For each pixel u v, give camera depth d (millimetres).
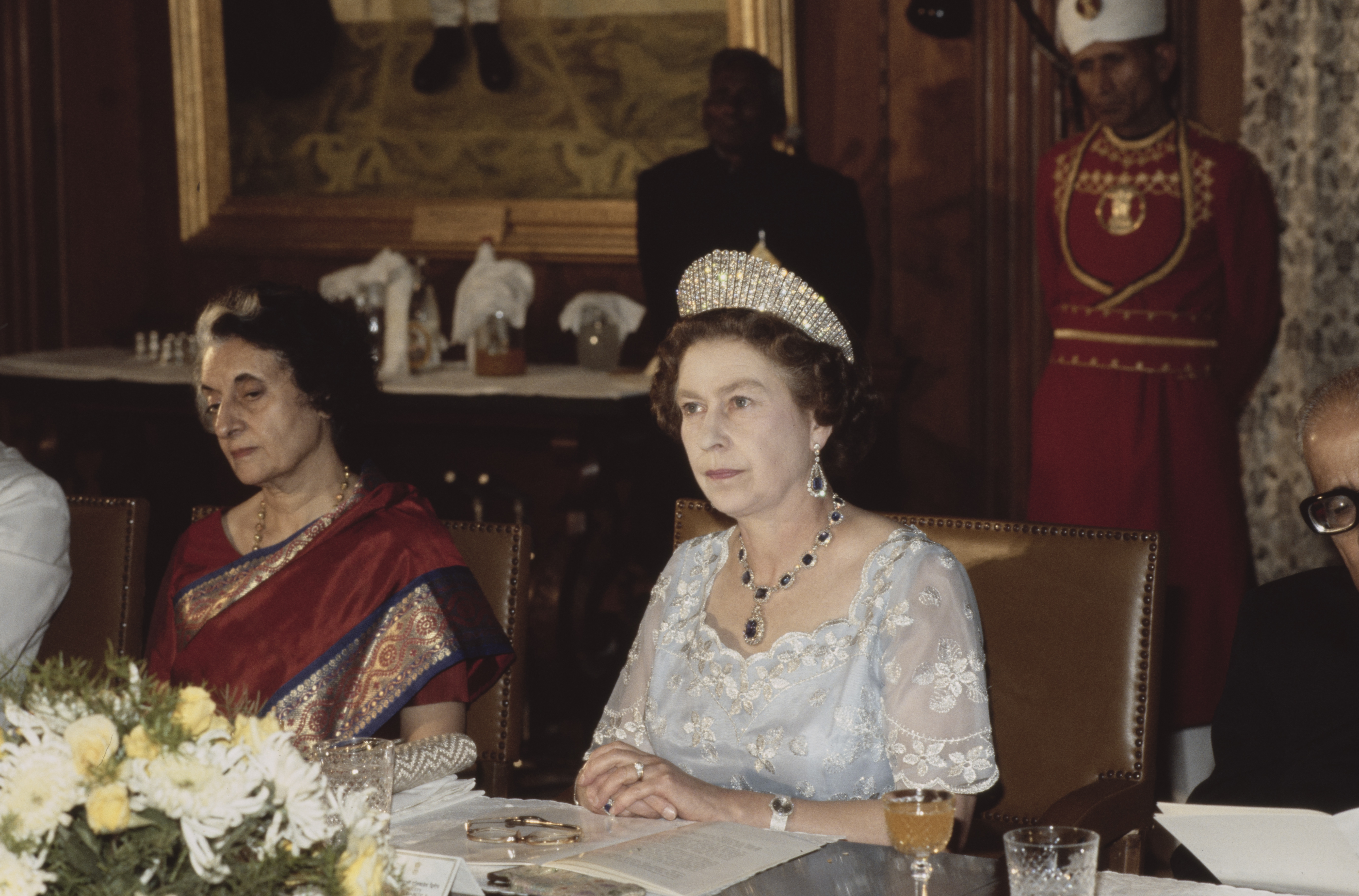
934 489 5066
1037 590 2289
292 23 5688
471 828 1719
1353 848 1600
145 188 6031
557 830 1714
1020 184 4828
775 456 1952
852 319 4500
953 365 5004
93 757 1079
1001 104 4816
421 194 5629
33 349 6160
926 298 5023
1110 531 2273
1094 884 1377
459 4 5465
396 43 5582
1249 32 4348
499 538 2529
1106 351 3922
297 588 2316
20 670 1288
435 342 5066
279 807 1120
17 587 2283
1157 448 3854
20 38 6020
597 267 5395
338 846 1159
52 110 6078
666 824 1765
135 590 2695
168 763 1086
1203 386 3873
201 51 5805
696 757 2000
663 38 5227
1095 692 2229
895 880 1527
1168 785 3879
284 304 2311
